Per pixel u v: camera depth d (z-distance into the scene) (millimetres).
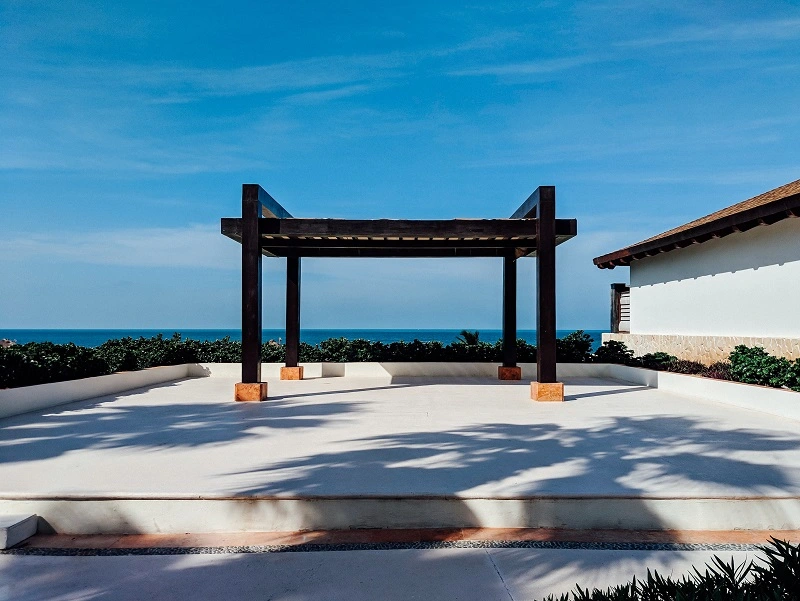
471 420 6445
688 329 11344
